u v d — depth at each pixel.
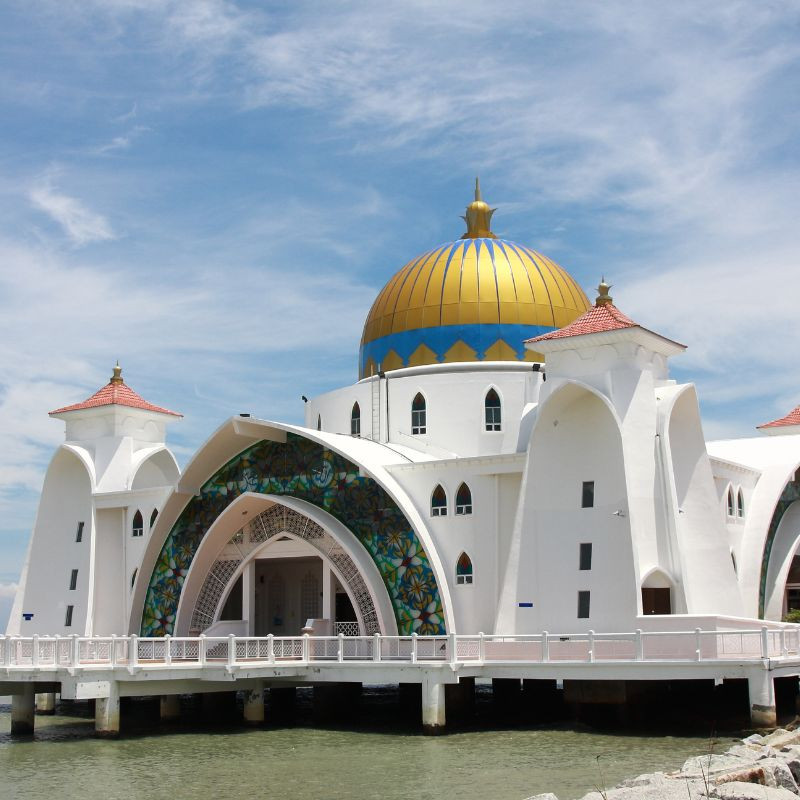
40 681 37.16
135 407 54.69
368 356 52.34
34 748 34.69
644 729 35.94
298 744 34.69
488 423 47.66
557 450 41.12
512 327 49.31
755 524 48.03
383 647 41.78
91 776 29.86
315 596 52.25
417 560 42.56
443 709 36.16
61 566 53.94
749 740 29.92
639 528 39.00
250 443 47.91
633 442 39.94
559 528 40.31
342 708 42.22
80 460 54.25
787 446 51.69
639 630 34.97
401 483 44.28
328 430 51.84
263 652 40.09
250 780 28.97
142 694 37.28
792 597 50.25
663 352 43.47
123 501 52.00
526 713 42.03
